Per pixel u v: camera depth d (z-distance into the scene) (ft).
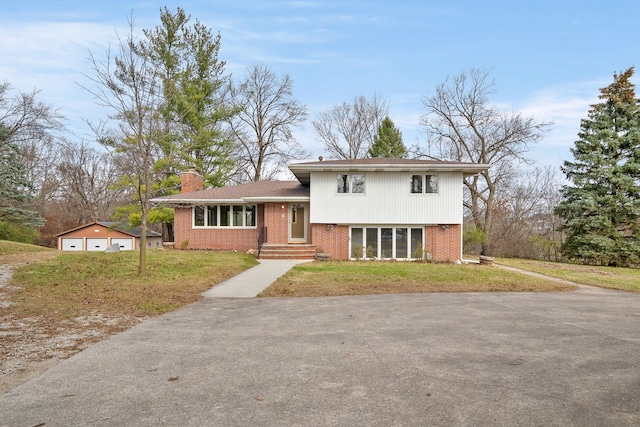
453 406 13.43
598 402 13.79
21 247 68.59
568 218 87.61
